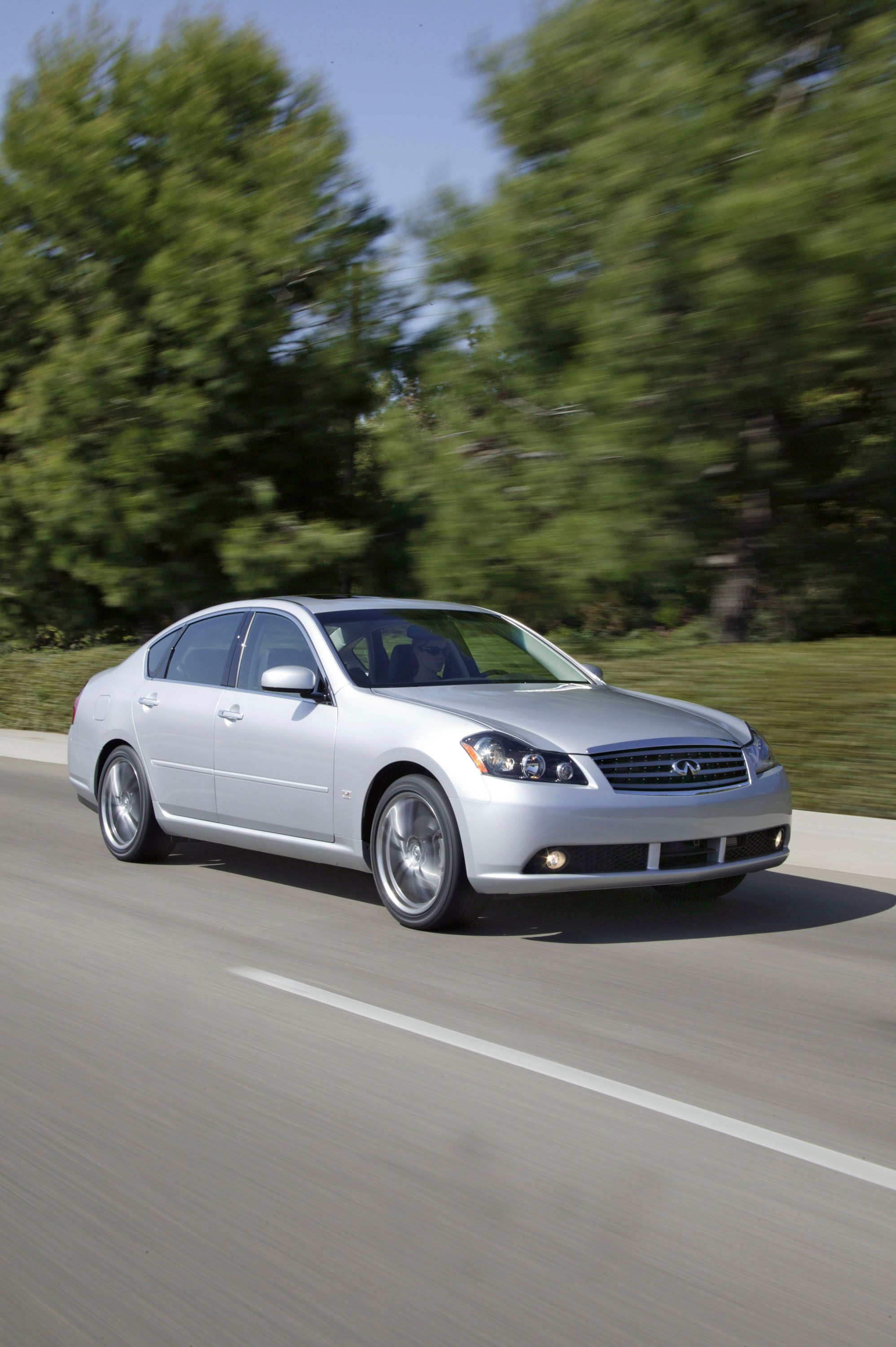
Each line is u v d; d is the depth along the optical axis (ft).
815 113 32.60
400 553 55.52
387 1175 11.35
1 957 18.60
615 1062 14.23
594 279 36.29
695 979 17.58
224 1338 8.86
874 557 44.39
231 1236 10.25
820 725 30.01
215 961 18.35
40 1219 10.56
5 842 28.73
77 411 53.31
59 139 54.24
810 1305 9.27
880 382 36.81
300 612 23.82
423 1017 15.80
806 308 32.53
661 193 33.81
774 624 50.75
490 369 40.70
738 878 22.29
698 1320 9.07
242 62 54.08
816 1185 11.16
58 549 56.85
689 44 34.58
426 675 22.85
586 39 36.40
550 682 23.75
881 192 31.60
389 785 20.98
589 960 18.53
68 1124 12.53
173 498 54.54
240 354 53.21
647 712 21.35
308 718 22.12
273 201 52.26
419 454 43.24
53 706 51.60
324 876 24.70
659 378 35.19
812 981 17.56
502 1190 11.05
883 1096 13.26
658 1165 11.55
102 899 22.50
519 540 39.88
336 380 54.34
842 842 26.11
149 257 53.72
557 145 37.78
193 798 24.43
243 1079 13.69
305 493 59.72
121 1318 9.11
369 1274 9.68
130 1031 15.30
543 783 18.92
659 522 37.50
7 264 55.77
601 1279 9.61
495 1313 9.14
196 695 24.72
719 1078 13.75
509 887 18.90
